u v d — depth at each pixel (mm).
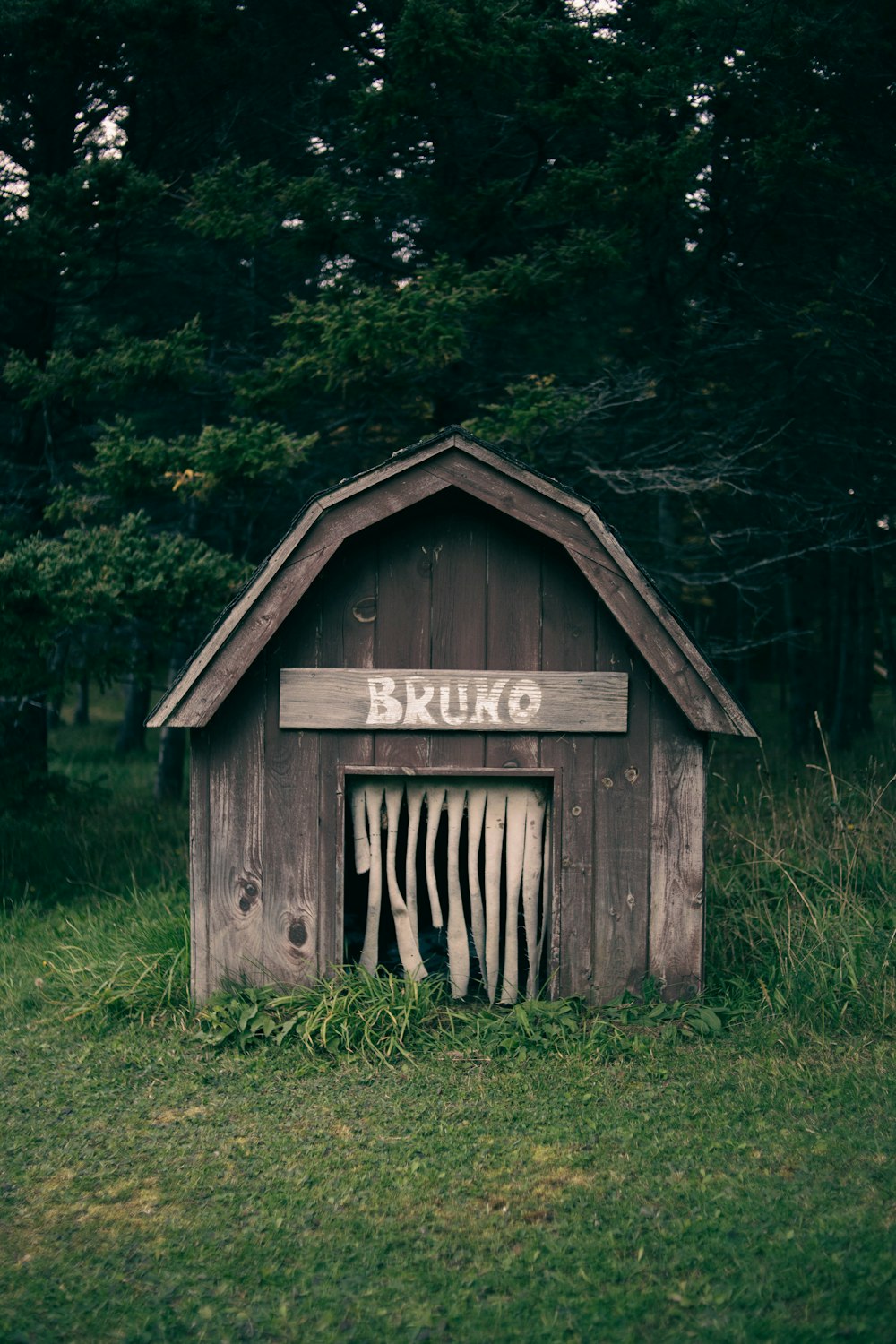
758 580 14727
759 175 10828
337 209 10703
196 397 12688
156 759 24391
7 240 10297
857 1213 4434
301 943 6684
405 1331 3781
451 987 6879
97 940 8203
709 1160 4941
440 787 6801
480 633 6680
